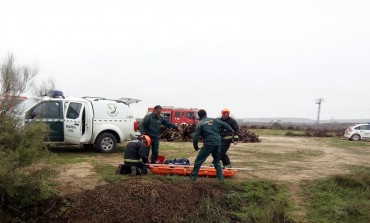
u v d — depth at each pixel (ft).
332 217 22.16
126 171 26.84
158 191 22.06
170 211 20.88
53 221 19.85
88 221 19.69
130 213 20.20
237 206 22.82
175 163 28.94
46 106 35.50
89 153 37.47
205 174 27.71
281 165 36.63
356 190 26.84
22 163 19.47
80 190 22.57
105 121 37.81
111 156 35.73
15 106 21.61
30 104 34.19
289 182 28.17
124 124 38.91
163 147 49.11
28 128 20.57
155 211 20.62
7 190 18.54
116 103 39.14
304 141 78.38
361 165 39.40
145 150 26.76
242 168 31.89
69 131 36.40
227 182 25.70
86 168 28.91
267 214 21.30
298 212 22.63
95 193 21.43
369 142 81.66
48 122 35.32
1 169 17.66
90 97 39.29
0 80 21.06
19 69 22.33
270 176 30.01
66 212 20.27
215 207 22.08
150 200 21.29
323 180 28.68
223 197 23.41
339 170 34.68
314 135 106.93
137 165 26.81
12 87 21.35
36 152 19.90
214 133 25.32
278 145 62.75
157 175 26.63
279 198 24.31
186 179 25.58
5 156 18.69
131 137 39.37
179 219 20.48
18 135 20.20
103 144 37.86
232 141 29.78
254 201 23.63
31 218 19.94
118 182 23.35
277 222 21.07
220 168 26.04
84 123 37.11
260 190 25.31
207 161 36.83
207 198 22.70
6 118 20.42
